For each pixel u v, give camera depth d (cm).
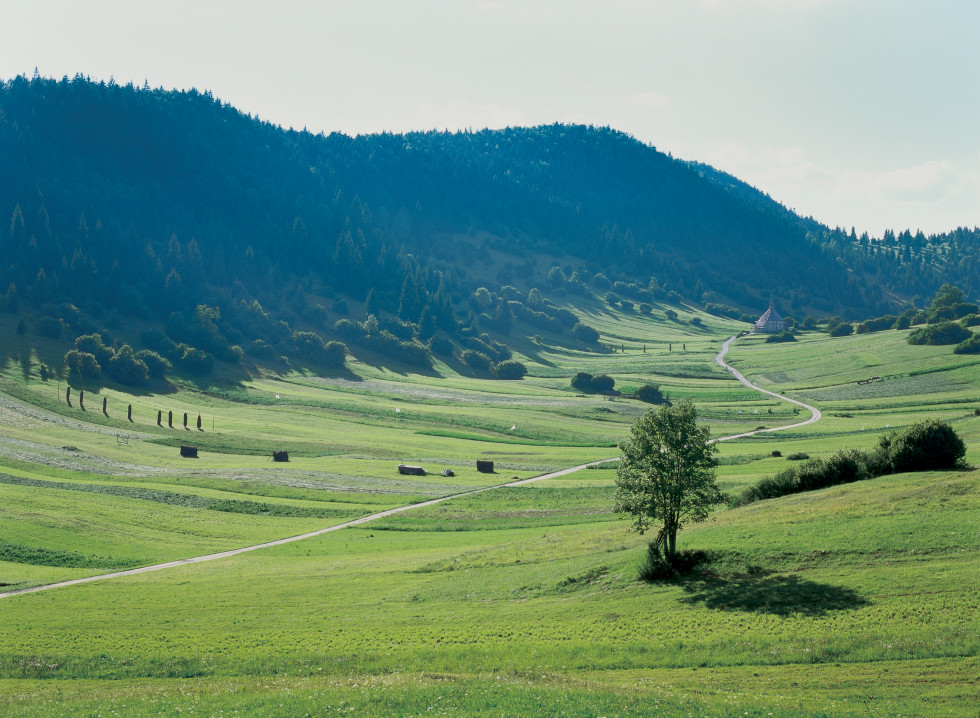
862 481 6706
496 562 6269
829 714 2778
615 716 2775
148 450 13138
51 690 3759
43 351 19988
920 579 4291
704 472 5384
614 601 4853
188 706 3219
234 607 5472
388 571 6366
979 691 3008
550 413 19188
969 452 7944
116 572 6781
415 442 14988
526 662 3947
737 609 4369
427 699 3077
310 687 3500
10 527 7631
